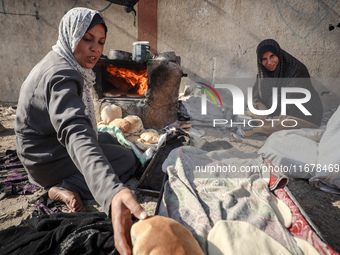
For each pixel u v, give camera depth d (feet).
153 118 10.78
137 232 2.60
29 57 17.07
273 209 4.03
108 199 2.81
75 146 3.28
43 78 4.43
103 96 11.25
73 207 5.15
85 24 5.03
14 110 14.98
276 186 4.46
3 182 6.23
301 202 5.84
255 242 3.18
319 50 15.97
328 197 6.08
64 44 5.19
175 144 7.97
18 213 5.25
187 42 16.83
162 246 2.45
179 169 4.85
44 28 16.70
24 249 3.75
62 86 4.03
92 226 4.05
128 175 6.76
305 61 16.24
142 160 7.27
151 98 10.59
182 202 4.06
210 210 3.87
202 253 2.67
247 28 16.21
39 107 4.58
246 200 4.13
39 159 5.28
